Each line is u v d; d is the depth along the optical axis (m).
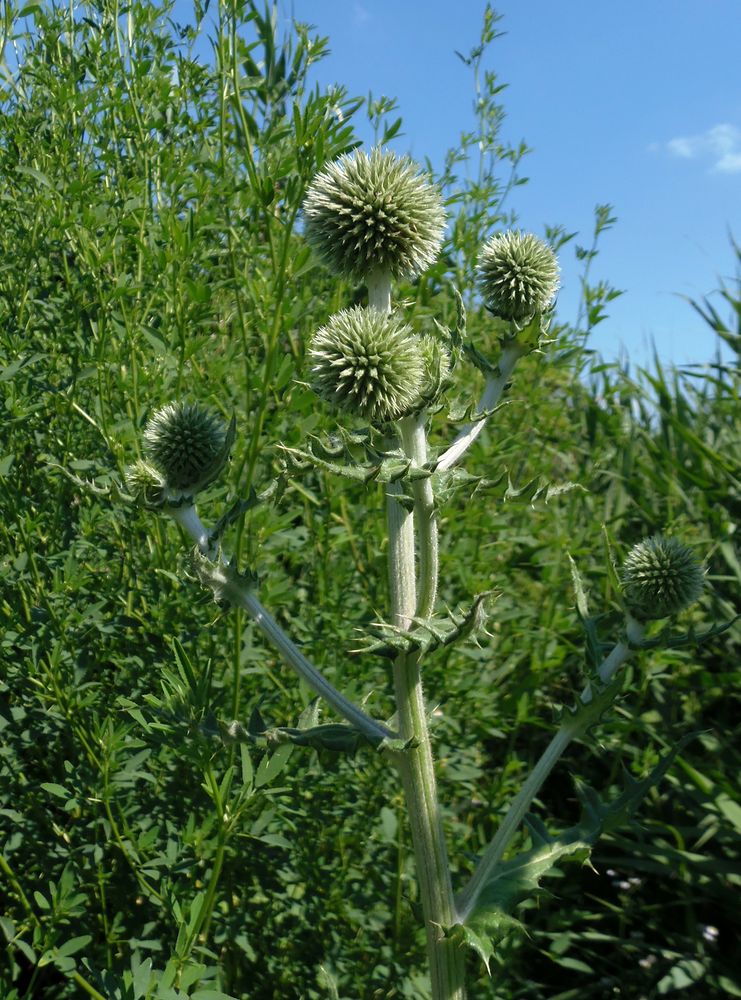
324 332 0.25
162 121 0.33
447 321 0.40
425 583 0.22
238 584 0.23
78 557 0.32
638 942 0.36
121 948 0.29
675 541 0.28
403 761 0.23
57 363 0.34
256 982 0.32
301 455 0.21
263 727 0.22
